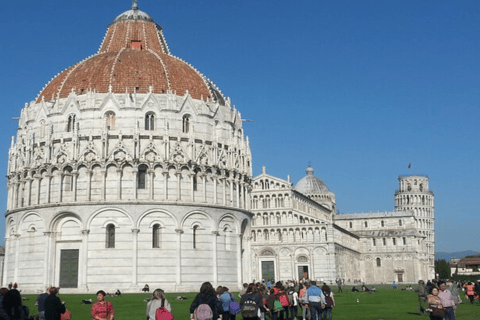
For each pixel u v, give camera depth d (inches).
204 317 1060.5
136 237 3152.1
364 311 2003.0
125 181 3216.0
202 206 3326.8
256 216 6515.8
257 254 6446.9
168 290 3137.3
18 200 3447.3
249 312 1273.4
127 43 3983.8
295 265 6323.8
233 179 3575.3
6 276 3459.6
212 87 3887.8
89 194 3181.6
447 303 1314.0
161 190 3250.5
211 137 3516.2
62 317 1187.3
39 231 3265.3
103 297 1075.3
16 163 3565.5
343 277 6806.1
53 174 3292.3
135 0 4222.4
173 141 3348.9
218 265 3358.8
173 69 3676.2
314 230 6328.7
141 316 1849.2
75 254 3203.7
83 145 3292.3
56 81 3693.4
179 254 3203.7
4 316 998.4
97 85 3449.8
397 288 4680.1
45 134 3405.5
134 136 3260.3
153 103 3358.8
